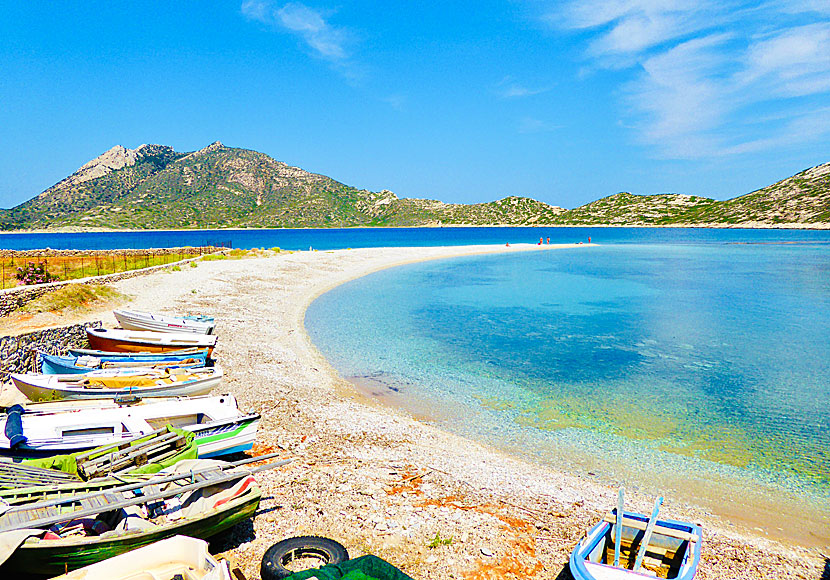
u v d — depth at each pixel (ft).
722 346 98.94
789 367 84.53
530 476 47.55
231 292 142.41
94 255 219.20
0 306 79.46
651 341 102.73
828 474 49.14
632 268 253.44
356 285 185.98
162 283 137.69
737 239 533.96
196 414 45.47
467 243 555.28
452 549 34.65
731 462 51.42
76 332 79.61
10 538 24.09
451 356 89.81
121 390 51.19
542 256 331.77
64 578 24.62
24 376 52.70
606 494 44.78
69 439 38.78
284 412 60.49
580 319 125.49
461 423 60.29
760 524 41.01
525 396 69.77
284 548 31.42
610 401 68.08
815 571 35.22
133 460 34.71
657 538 31.19
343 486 42.42
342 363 84.33
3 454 36.06
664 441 56.13
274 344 94.07
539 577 32.35
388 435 55.26
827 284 190.80
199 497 32.50
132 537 26.53
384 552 33.83
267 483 42.11
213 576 24.14
